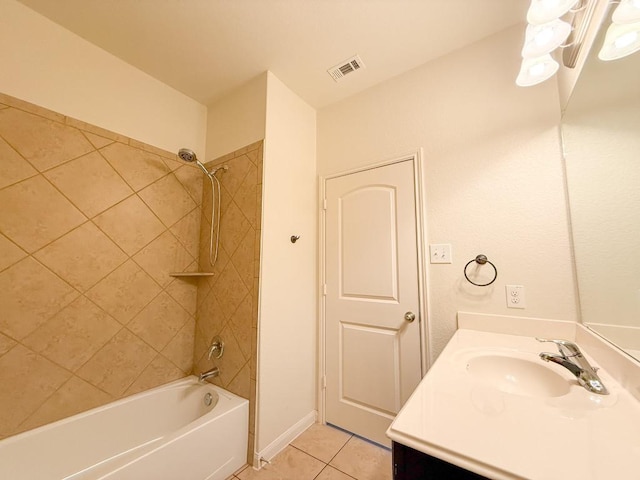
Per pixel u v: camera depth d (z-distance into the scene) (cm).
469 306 145
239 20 142
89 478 97
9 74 130
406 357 162
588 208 105
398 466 58
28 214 133
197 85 194
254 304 162
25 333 130
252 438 152
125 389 162
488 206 144
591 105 98
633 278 73
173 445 119
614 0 79
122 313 163
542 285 128
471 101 154
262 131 176
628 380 71
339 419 184
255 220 170
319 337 198
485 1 132
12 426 125
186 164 203
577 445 50
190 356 196
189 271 199
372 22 143
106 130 162
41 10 137
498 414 61
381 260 177
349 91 199
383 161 182
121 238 165
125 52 165
